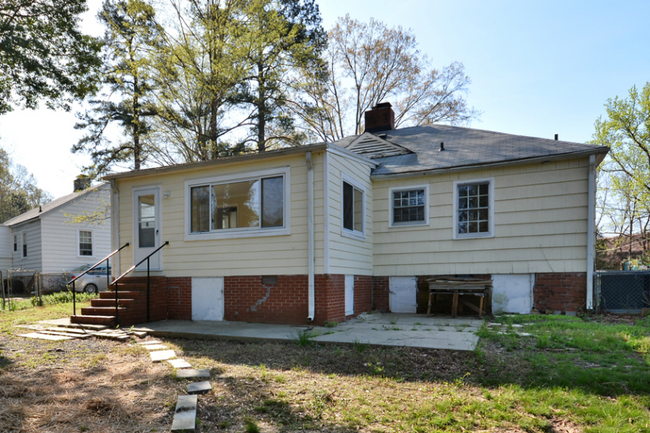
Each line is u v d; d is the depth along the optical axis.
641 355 5.77
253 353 6.54
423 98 28.53
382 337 7.04
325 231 8.65
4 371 5.57
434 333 7.41
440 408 4.12
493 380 4.90
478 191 10.96
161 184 10.59
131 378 5.23
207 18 18.66
